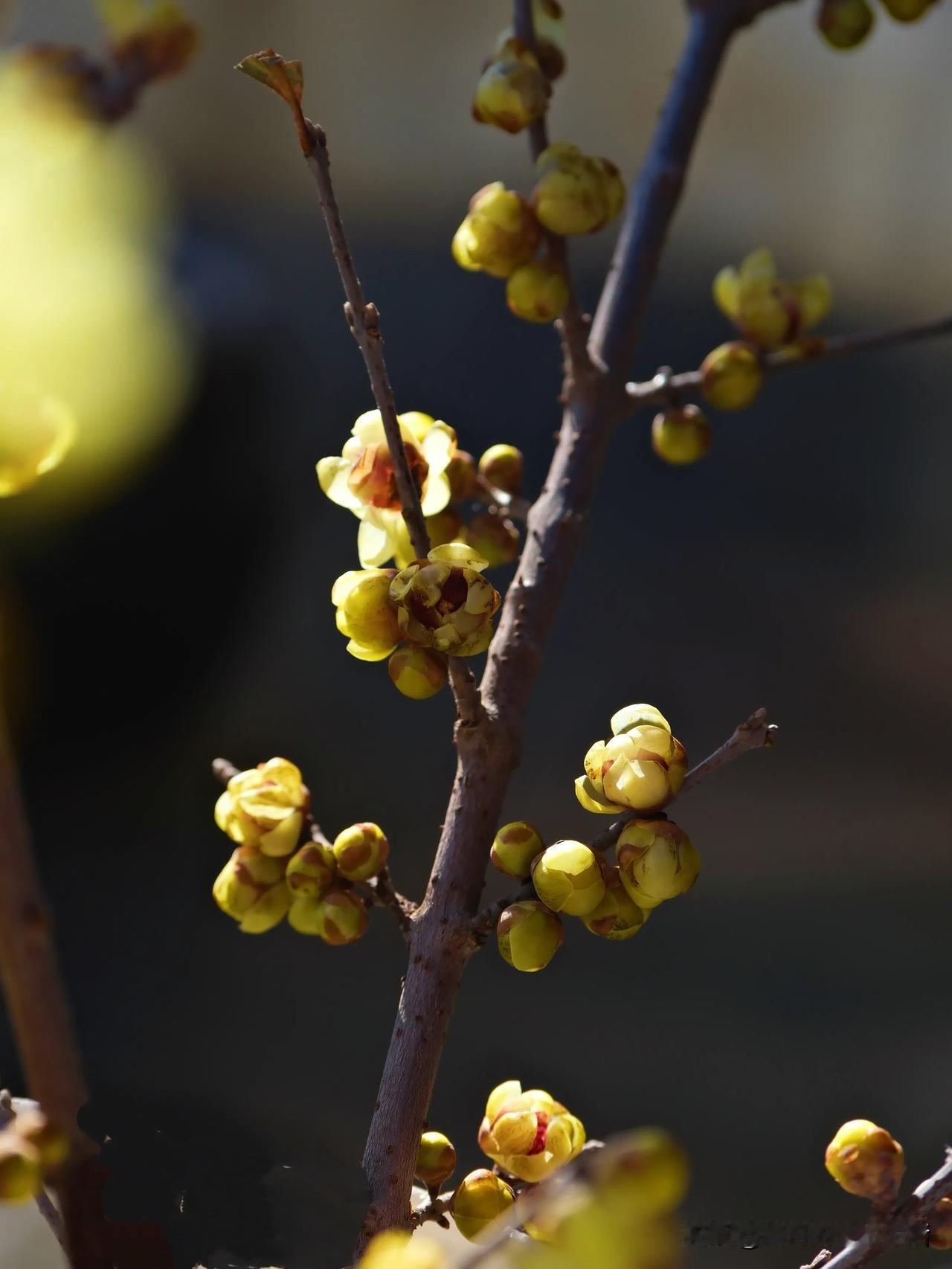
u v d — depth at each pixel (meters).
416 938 0.71
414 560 0.71
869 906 2.47
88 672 2.60
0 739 0.63
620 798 0.69
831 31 0.80
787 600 3.68
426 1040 0.70
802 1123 1.87
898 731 3.12
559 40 0.79
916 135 5.38
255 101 4.66
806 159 5.43
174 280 2.56
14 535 2.38
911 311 5.43
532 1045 2.07
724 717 3.19
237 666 2.92
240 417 2.65
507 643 0.73
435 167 5.15
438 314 4.66
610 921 0.69
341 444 3.93
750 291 0.78
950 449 4.44
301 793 0.72
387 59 5.00
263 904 0.72
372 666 3.20
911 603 3.70
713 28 0.80
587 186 0.73
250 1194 0.68
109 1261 0.66
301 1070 1.88
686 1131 1.83
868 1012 2.17
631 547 3.91
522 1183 0.71
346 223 4.95
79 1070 0.64
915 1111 1.91
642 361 4.67
